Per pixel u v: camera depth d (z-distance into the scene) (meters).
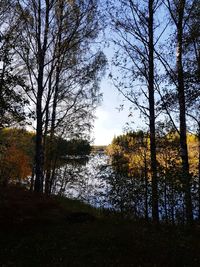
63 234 13.51
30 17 19.52
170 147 17.70
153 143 16.28
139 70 16.45
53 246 12.25
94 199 24.00
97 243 12.35
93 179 26.47
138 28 16.36
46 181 26.16
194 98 15.21
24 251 11.91
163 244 12.25
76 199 25.55
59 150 26.62
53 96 22.86
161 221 16.31
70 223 15.30
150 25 16.27
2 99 13.77
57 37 20.92
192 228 14.23
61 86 22.92
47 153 26.41
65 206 20.20
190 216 14.46
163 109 15.91
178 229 14.20
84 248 11.99
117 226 14.95
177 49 15.74
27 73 20.58
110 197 18.08
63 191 27.34
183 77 15.35
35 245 12.39
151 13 16.28
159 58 15.41
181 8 15.70
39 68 19.39
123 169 18.42
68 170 26.67
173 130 18.05
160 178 15.52
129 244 12.22
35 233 13.69
